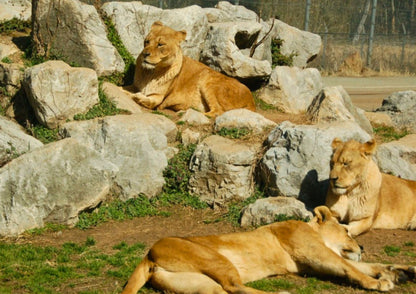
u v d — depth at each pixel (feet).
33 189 32.09
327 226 26.91
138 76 47.32
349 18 123.75
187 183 37.24
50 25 46.50
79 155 33.88
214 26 54.29
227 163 35.91
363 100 69.62
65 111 40.11
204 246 23.34
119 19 51.29
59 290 24.20
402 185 34.47
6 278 25.31
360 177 30.91
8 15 54.13
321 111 43.65
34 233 31.42
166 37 45.39
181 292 22.04
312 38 63.52
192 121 43.16
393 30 124.67
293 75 52.90
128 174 36.27
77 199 33.01
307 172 35.06
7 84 43.27
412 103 51.34
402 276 24.79
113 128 37.27
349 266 24.25
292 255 25.27
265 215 32.42
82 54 46.62
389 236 32.24
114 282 24.94
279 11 112.47
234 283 21.77
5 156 34.88
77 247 29.25
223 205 35.76
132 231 32.37
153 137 38.27
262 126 40.98
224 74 52.54
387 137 44.96
